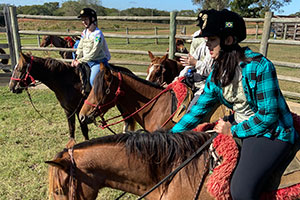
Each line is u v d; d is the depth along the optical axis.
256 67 1.68
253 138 1.84
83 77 4.63
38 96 7.97
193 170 1.95
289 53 16.42
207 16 1.79
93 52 4.55
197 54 3.45
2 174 4.10
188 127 2.19
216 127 1.98
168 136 2.04
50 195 1.86
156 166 1.98
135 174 1.97
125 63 7.74
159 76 4.77
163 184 1.98
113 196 3.67
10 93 8.16
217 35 1.75
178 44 9.91
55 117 6.41
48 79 4.67
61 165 1.79
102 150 1.95
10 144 5.06
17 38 8.25
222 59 1.79
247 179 1.78
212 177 1.83
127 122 4.62
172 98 3.47
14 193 3.70
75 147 1.98
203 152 2.00
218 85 1.91
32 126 5.89
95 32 4.55
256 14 39.41
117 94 3.54
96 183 1.93
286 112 1.82
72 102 4.71
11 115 6.44
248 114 1.89
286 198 1.85
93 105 3.60
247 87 1.74
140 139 1.99
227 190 1.81
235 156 1.84
